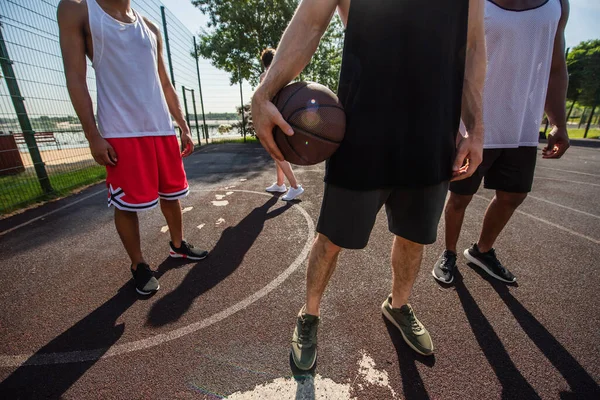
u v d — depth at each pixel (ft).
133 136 6.20
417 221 4.43
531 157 6.36
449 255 7.52
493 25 5.87
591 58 50.29
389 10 3.53
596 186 17.29
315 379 4.73
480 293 6.86
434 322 5.95
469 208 13.14
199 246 9.44
